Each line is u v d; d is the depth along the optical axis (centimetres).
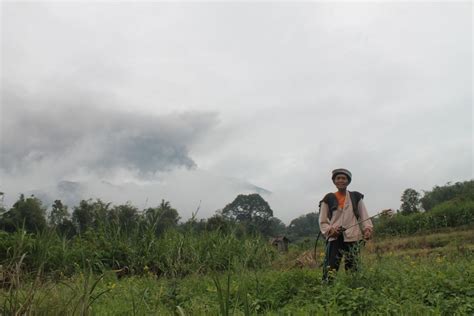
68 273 908
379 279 623
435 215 2864
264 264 1195
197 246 1217
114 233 1230
